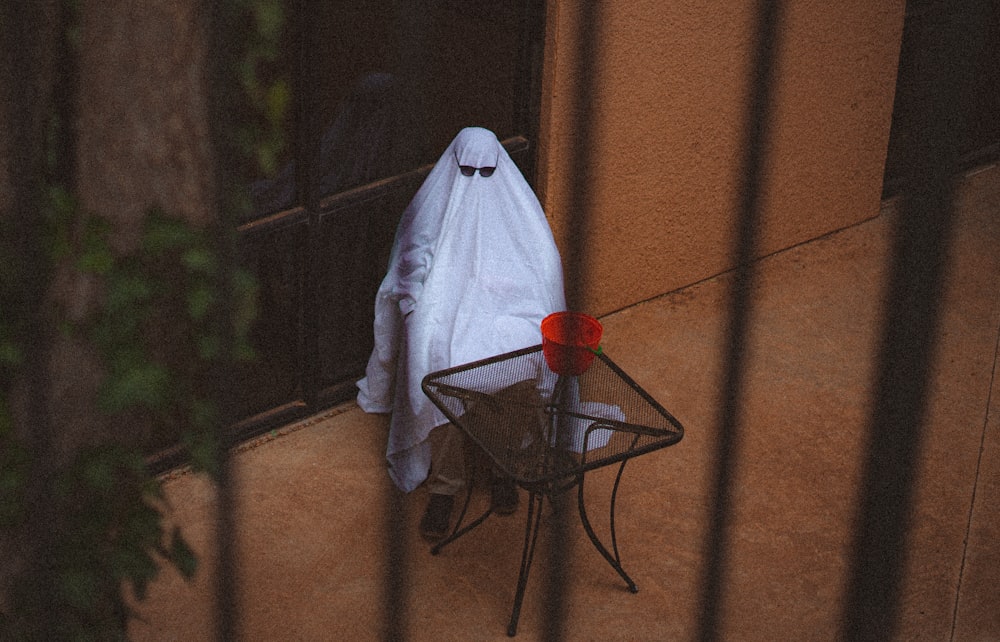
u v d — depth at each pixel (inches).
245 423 279.7
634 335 318.3
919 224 120.7
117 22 153.3
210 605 239.5
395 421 263.4
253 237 268.1
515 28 279.7
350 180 276.2
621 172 303.4
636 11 284.7
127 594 238.2
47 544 170.2
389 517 136.6
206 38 157.3
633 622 240.8
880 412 132.6
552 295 266.5
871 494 136.6
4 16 146.0
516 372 242.7
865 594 141.1
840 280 340.8
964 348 315.0
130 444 173.6
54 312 162.4
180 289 167.2
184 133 160.4
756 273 342.0
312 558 253.4
